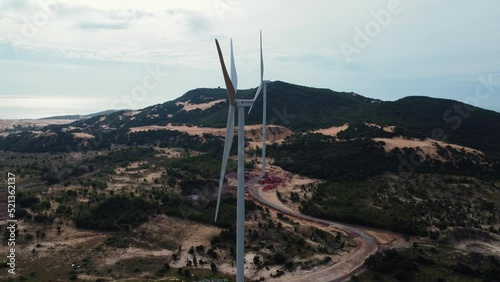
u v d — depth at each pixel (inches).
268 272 3095.5
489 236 4084.6
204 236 3806.6
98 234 3784.5
